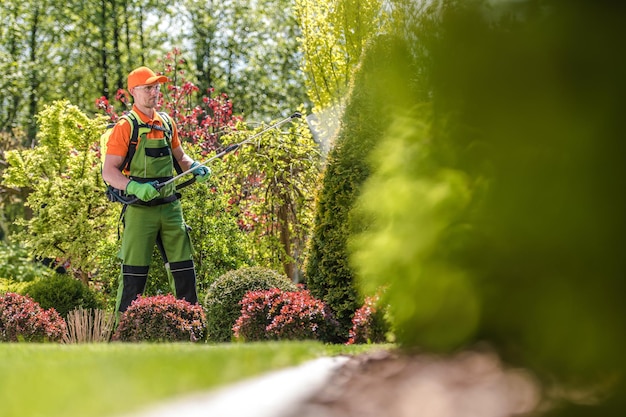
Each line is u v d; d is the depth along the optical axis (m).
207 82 32.84
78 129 17.12
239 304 9.45
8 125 30.34
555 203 3.48
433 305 3.90
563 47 3.54
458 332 3.87
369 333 7.77
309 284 9.76
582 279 3.48
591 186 3.42
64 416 2.67
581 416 3.12
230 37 33.34
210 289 10.28
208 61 33.06
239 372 3.74
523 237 3.60
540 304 3.59
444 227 3.82
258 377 3.72
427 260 3.86
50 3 31.23
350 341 7.90
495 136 3.71
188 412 2.79
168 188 10.66
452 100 3.90
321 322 8.77
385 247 3.97
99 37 31.30
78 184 15.76
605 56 3.45
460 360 3.78
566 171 3.46
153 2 32.00
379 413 2.98
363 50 9.66
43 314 9.81
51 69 31.47
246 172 15.27
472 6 3.86
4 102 31.27
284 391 3.35
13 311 9.66
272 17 34.00
